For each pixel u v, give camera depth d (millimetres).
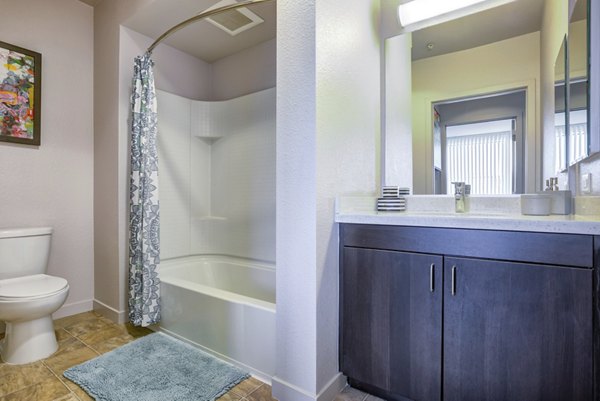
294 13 1428
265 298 2514
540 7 1619
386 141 1965
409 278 1336
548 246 1071
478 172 1768
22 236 2008
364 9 1782
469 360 1210
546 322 1074
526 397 1107
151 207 2133
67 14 2439
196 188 2912
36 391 1490
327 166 1431
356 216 1451
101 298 2488
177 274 2631
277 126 1472
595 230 988
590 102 1181
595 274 1000
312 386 1356
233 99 2859
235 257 2812
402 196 1929
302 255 1387
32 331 1775
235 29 2551
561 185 1527
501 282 1149
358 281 1465
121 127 2346
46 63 2326
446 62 1842
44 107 2318
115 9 2381
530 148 1638
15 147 2182
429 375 1293
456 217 1236
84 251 2523
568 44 1400
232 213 2848
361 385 1523
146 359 1763
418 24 1872
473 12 1740
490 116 1741
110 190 2406
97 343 1988
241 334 1677
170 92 2797
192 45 2805
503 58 1707
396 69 1944
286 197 1438
